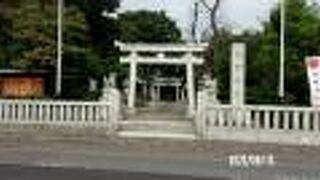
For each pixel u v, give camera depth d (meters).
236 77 33.50
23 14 42.97
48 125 32.03
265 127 29.38
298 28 44.28
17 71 39.56
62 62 42.97
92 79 48.16
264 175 19.34
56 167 20.41
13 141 28.77
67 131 31.17
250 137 29.48
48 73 42.38
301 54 43.72
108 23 57.19
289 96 37.69
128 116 39.44
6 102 32.31
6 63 42.59
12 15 43.09
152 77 73.81
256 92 36.78
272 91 37.75
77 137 29.94
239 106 29.81
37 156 23.77
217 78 42.81
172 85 75.38
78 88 42.75
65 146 27.36
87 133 30.97
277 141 29.09
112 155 24.55
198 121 30.66
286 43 43.81
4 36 43.06
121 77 54.12
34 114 32.22
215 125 30.03
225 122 29.95
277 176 19.16
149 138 29.97
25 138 29.53
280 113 29.30
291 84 40.72
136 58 45.44
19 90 38.94
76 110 31.84
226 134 29.80
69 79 43.03
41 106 32.16
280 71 37.59
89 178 17.94
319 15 45.78
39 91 39.09
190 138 29.98
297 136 28.98
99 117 31.69
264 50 43.59
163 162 22.56
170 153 25.64
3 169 19.70
